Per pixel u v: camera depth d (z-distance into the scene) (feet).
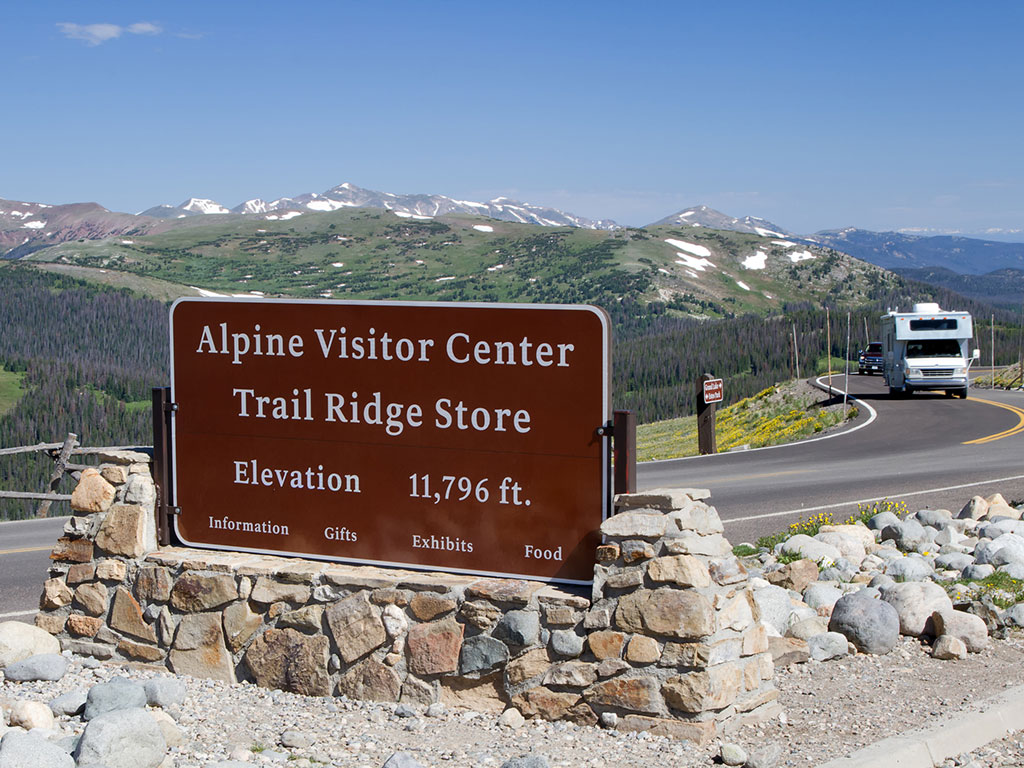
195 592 19.76
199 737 16.12
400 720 17.04
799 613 22.70
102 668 20.16
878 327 474.90
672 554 16.03
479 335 18.58
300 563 19.79
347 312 19.61
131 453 21.33
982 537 34.71
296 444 20.18
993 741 16.35
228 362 20.68
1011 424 94.22
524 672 16.92
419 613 17.88
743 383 359.46
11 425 468.75
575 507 17.94
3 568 35.14
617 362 513.04
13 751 12.96
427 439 19.07
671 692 15.75
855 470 61.57
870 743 15.58
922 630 22.34
